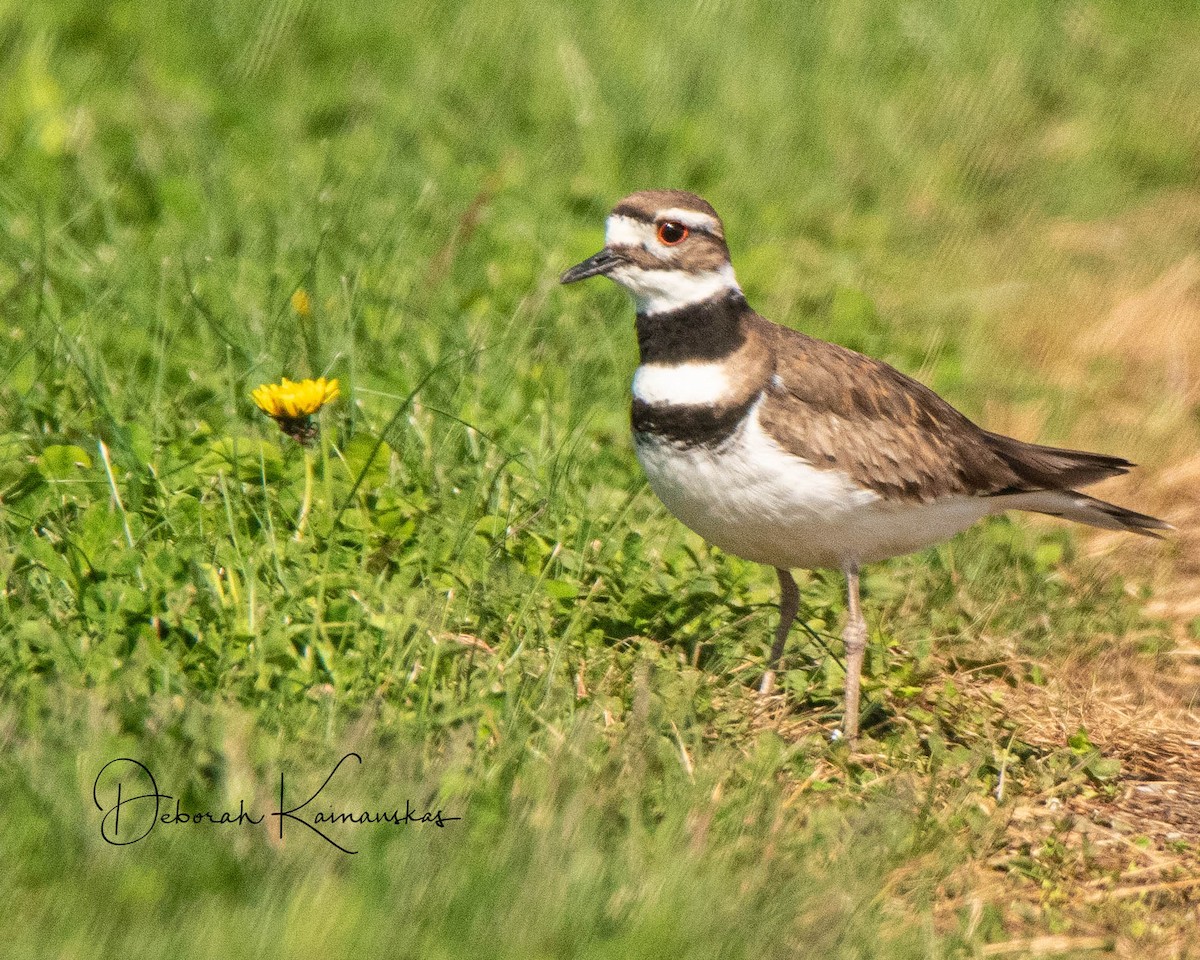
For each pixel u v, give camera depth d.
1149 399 15.58
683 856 8.05
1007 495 10.61
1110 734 10.84
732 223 17.42
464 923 7.54
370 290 14.02
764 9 21.91
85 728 8.44
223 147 17.17
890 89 20.88
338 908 7.46
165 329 12.84
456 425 12.28
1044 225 18.64
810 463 9.73
